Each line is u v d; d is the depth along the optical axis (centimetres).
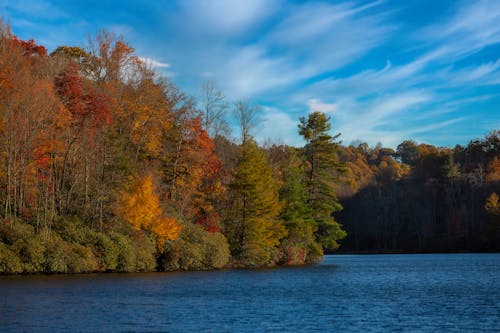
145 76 7100
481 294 3738
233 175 6900
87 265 4909
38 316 2553
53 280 4219
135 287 3906
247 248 6794
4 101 4972
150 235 5772
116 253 5212
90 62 6981
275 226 7081
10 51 5391
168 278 4791
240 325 2431
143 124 6944
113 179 5872
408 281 4897
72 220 5353
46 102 5003
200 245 6138
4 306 2833
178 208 6538
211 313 2762
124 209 5594
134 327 2345
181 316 2652
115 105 6312
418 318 2664
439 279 5100
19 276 4456
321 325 2453
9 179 4741
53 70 6047
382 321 2572
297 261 7769
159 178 6594
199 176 7119
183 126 7112
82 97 5450
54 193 5425
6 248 4494
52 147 5156
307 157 8375
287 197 7762
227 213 6912
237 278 5025
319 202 8162
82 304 2969
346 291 3956
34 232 4844
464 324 2494
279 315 2727
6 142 4897
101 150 5825
